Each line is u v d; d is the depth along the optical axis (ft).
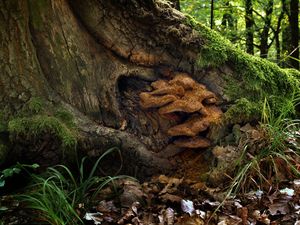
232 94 13.38
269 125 12.41
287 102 13.87
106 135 11.98
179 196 11.34
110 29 12.50
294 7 28.84
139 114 12.78
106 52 12.73
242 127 12.78
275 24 38.68
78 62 12.24
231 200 10.81
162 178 12.19
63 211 9.73
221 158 12.01
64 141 11.17
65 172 11.67
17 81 11.51
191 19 13.62
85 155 11.79
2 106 11.41
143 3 12.52
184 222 9.96
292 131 13.26
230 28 37.27
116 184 11.89
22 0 11.38
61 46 12.05
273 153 11.89
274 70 14.28
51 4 11.78
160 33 12.89
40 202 9.57
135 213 10.37
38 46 11.89
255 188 11.40
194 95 12.56
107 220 10.16
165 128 12.80
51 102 11.77
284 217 10.02
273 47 46.39
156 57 13.07
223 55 13.32
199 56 13.21
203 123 12.18
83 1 12.16
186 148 13.02
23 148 11.09
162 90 12.25
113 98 12.48
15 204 10.56
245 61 13.67
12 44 11.45
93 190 11.68
